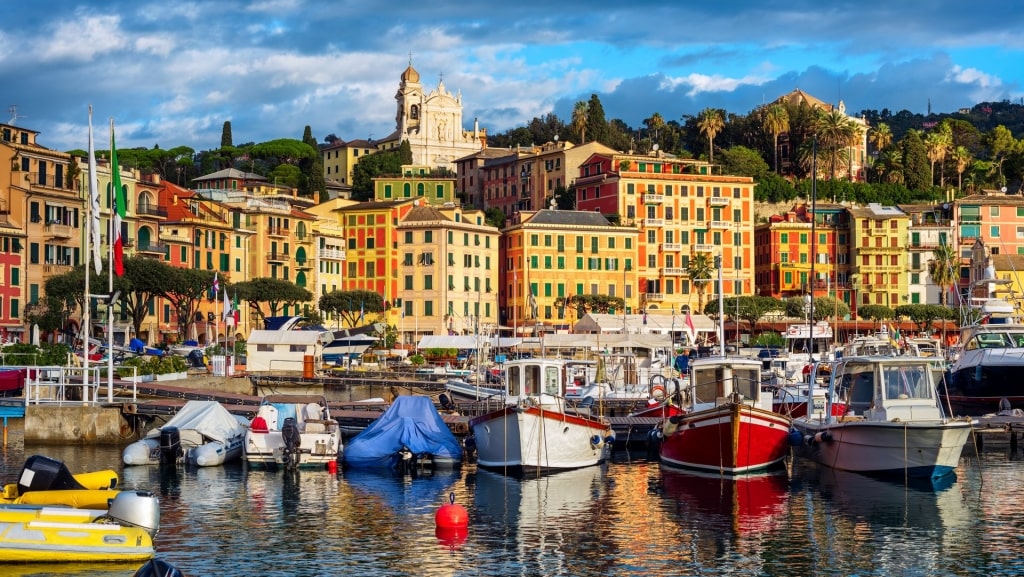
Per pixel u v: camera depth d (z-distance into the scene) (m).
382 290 173.38
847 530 43.72
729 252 188.00
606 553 40.22
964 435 53.31
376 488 53.59
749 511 47.47
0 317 117.81
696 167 191.62
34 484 40.75
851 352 73.62
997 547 41.00
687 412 59.44
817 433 57.97
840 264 193.75
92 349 110.19
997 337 87.19
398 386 102.12
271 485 54.28
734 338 170.12
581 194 193.75
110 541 37.03
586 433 59.66
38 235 123.12
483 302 178.25
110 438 66.94
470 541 42.03
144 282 119.06
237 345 125.38
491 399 73.44
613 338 95.88
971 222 192.50
